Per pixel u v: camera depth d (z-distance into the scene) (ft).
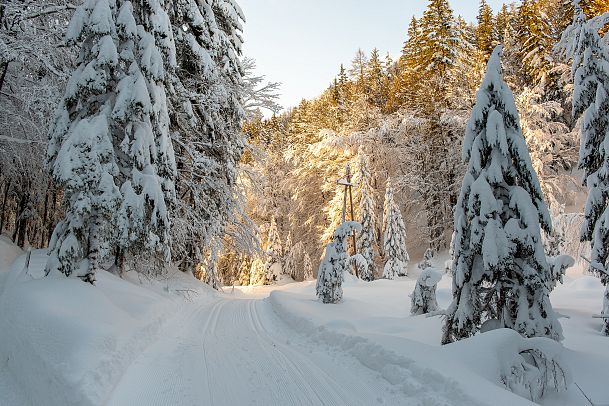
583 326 37.27
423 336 33.37
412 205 134.21
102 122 30.86
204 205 64.08
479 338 22.36
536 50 108.78
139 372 21.48
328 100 192.24
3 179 65.87
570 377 21.49
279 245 137.18
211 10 62.03
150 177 32.99
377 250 119.24
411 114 122.11
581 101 39.63
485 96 28.43
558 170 111.14
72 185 29.09
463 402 16.29
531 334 25.77
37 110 46.50
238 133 72.79
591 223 38.47
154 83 34.76
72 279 29.66
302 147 148.87
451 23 119.34
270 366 23.80
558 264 34.14
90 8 31.83
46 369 18.38
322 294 51.11
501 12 151.74
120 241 32.01
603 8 80.12
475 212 27.17
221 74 64.69
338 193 123.65
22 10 43.60
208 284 79.20
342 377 21.75
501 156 27.53
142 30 33.60
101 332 21.95
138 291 40.32
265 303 57.06
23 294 26.09
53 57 47.21
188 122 58.18
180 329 34.73
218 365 23.76
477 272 27.73
